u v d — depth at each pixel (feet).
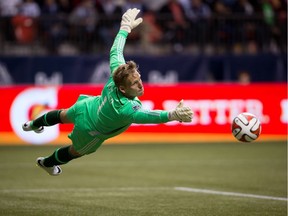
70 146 61.41
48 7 168.96
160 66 163.53
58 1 170.40
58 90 143.64
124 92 54.85
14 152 131.13
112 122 55.72
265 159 121.49
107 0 171.53
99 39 165.89
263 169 107.45
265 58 169.17
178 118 50.11
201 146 143.74
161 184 90.27
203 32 169.68
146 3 184.34
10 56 158.20
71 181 93.30
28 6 167.22
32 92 143.43
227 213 67.62
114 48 60.13
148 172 103.71
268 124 153.69
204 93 151.23
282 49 173.06
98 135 57.88
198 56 164.96
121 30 61.41
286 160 120.16
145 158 123.13
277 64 169.78
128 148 140.36
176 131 151.84
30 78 159.12
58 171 64.64
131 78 54.34
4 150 134.62
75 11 169.68
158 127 151.94
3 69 158.10
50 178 96.48
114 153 131.44
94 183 91.15
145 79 163.02
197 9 173.68
